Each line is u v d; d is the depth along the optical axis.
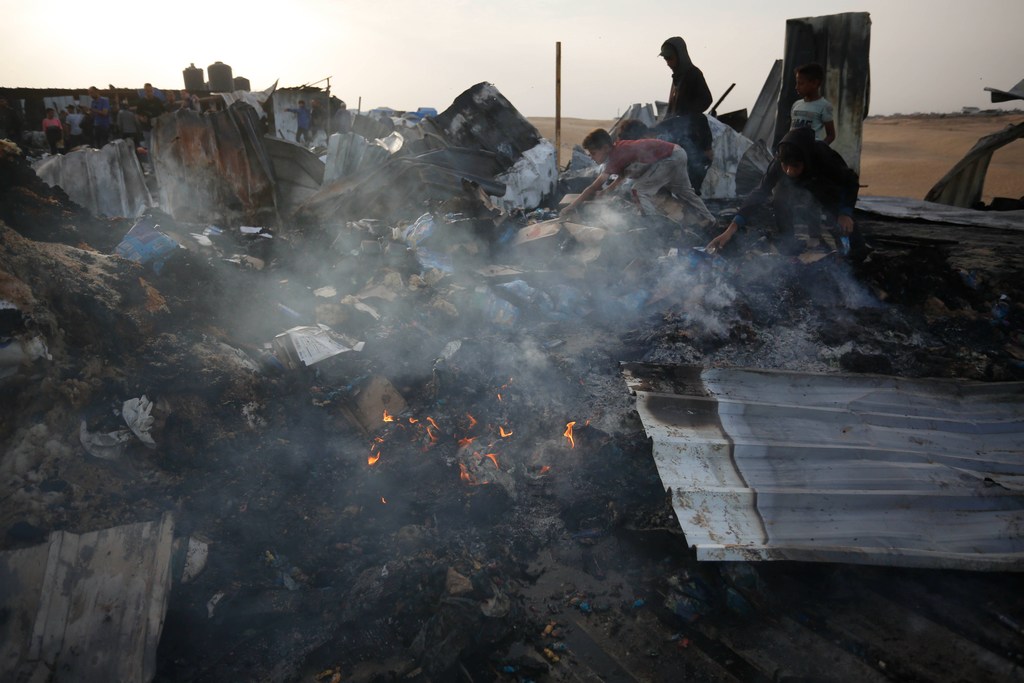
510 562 2.86
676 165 5.88
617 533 3.00
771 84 12.55
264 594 2.66
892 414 3.41
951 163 29.88
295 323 4.24
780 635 2.50
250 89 23.08
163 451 3.12
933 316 4.42
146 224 4.32
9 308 2.73
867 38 9.41
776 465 3.09
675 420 3.31
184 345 3.60
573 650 2.49
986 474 3.04
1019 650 2.36
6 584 2.38
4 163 4.36
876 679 2.29
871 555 2.63
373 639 2.54
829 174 4.81
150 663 2.35
